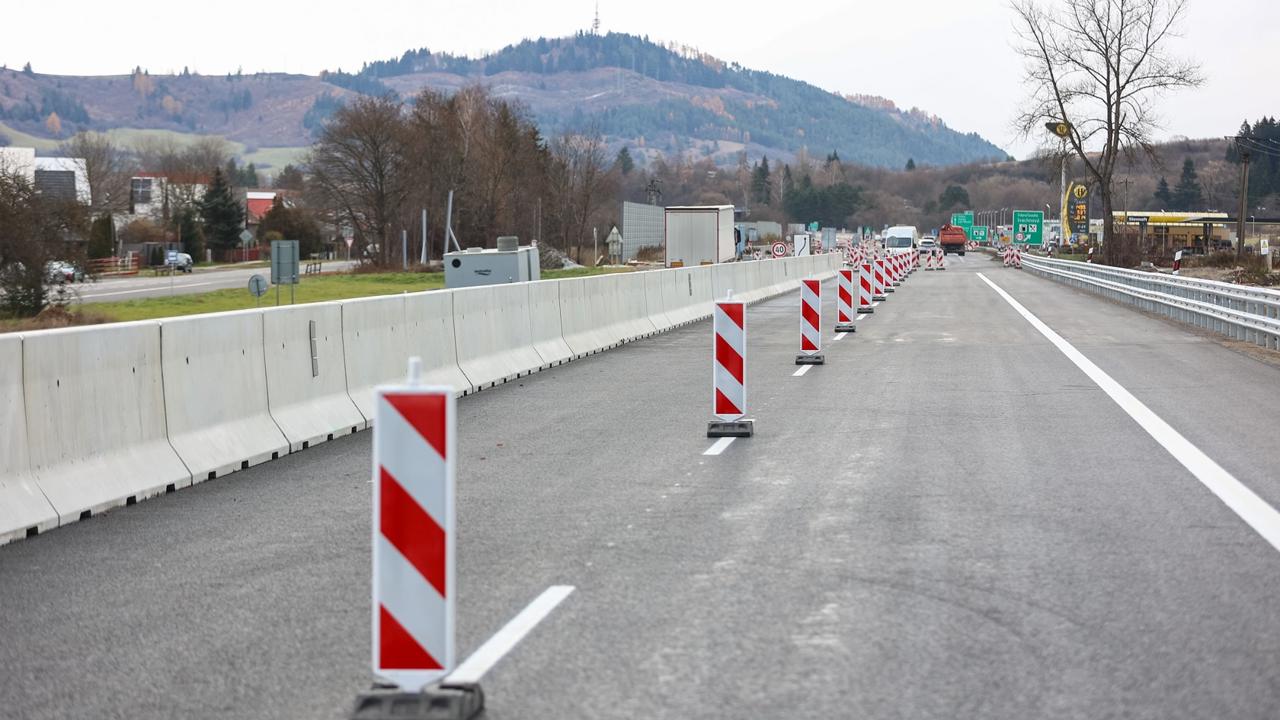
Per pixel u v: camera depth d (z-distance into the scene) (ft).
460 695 16.78
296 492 34.22
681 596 22.71
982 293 149.28
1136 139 223.71
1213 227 387.75
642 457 38.27
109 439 33.30
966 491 32.19
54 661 19.76
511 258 112.57
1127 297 124.77
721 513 29.94
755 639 20.08
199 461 36.42
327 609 22.49
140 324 35.06
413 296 53.26
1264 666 18.44
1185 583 23.12
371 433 45.80
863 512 29.76
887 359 68.44
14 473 29.60
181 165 584.81
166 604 22.99
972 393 53.01
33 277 143.54
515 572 24.62
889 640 19.92
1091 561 24.82
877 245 417.49
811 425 44.34
